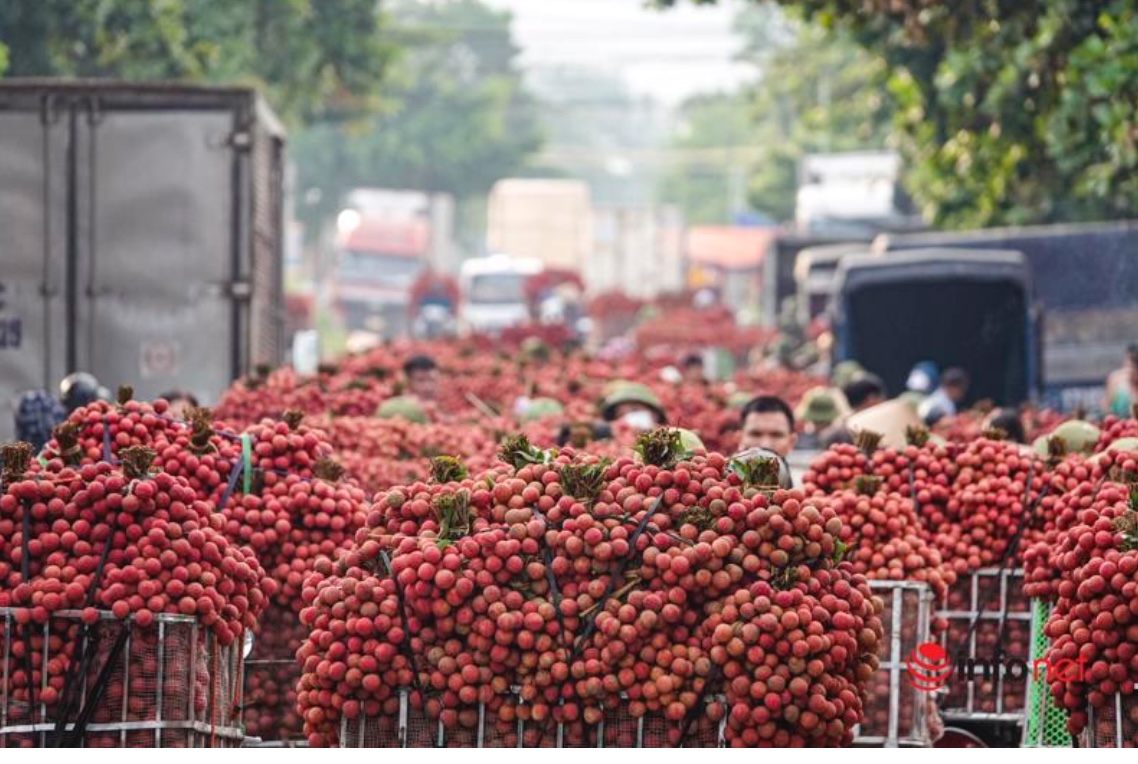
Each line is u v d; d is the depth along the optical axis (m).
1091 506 18.58
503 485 15.76
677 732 15.21
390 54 95.75
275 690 18.91
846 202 122.19
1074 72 43.38
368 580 15.63
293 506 19.08
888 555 19.66
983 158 53.78
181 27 77.19
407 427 29.38
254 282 40.00
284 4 91.12
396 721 15.55
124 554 15.71
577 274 183.62
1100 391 64.31
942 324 64.50
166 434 19.23
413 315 178.88
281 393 34.88
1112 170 46.28
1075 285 64.62
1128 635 16.02
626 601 15.33
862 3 42.72
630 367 49.56
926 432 21.61
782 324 99.88
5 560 15.77
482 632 15.31
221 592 16.11
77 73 73.62
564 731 15.37
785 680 15.01
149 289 39.78
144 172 39.75
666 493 15.62
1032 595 18.77
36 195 39.62
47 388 39.62
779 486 15.79
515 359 55.44
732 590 15.32
